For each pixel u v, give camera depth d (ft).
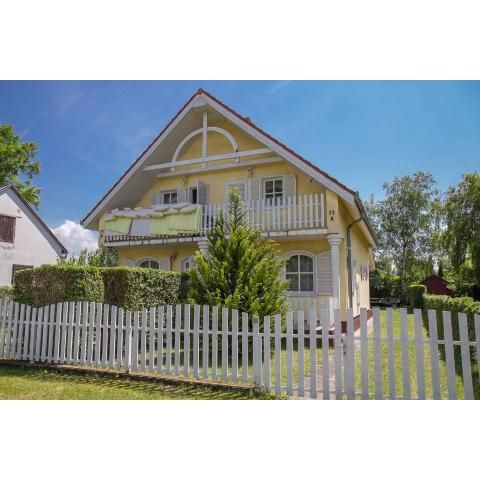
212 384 20.07
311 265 46.68
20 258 83.61
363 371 18.06
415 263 129.18
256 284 28.99
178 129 52.80
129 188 55.47
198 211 47.96
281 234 43.11
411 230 131.75
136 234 50.88
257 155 52.34
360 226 54.34
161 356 22.22
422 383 17.21
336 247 41.22
